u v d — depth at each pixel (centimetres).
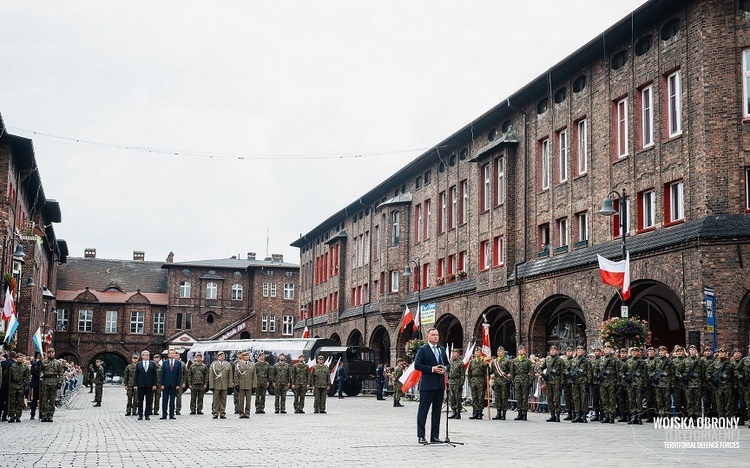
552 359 2561
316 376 3159
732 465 1272
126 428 2258
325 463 1341
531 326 3928
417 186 5669
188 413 3119
